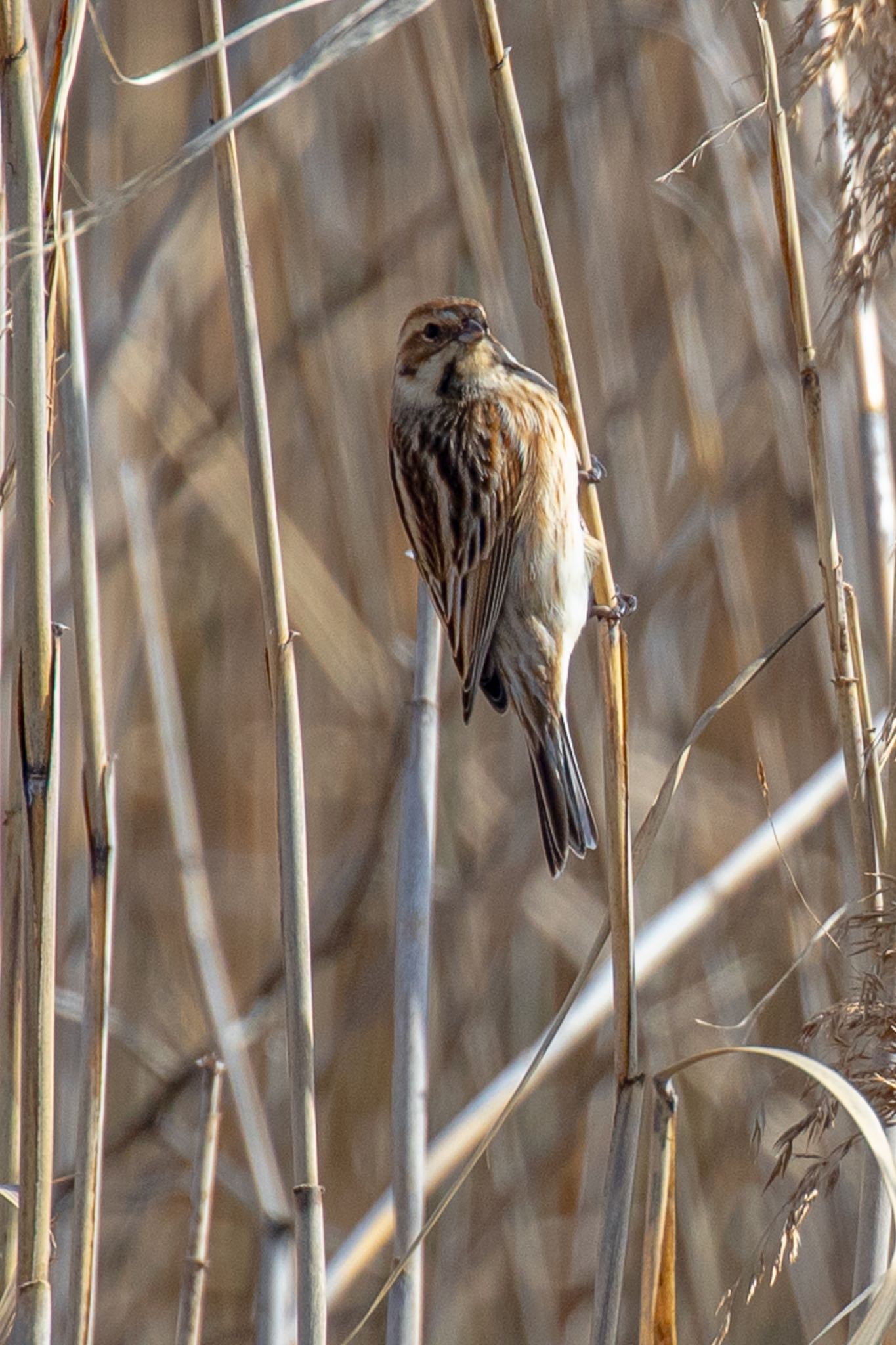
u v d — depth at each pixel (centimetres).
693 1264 916
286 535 1036
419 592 711
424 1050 668
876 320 694
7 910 589
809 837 987
